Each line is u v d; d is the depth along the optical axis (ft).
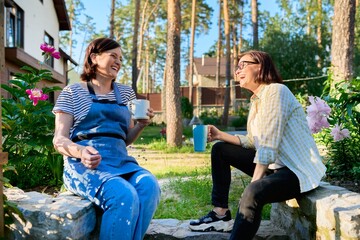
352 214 6.31
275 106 7.59
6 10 39.04
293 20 58.90
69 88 7.94
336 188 8.06
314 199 7.48
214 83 125.29
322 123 9.97
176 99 35.45
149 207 7.25
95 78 8.30
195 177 15.01
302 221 8.02
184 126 69.62
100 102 7.94
